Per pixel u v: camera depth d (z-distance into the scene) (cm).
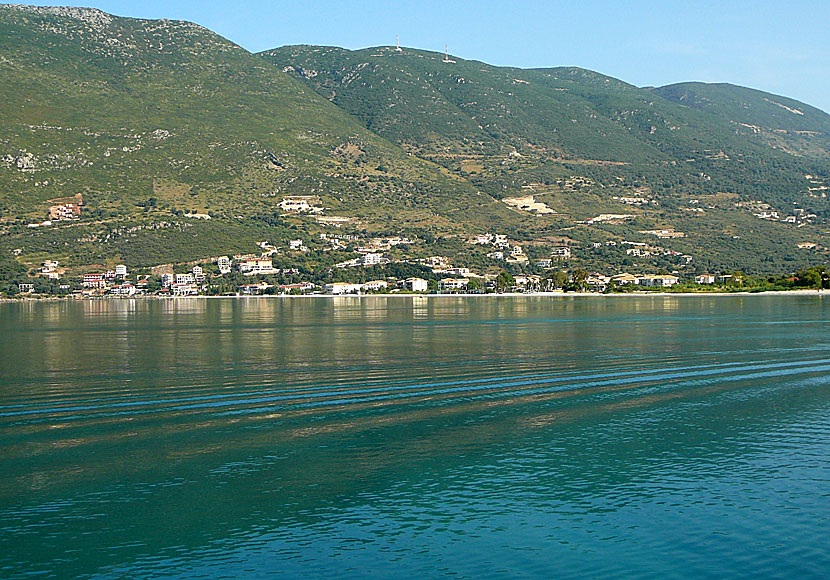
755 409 3856
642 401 4038
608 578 2095
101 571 2142
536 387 4441
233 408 3891
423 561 2192
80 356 6206
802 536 2325
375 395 4216
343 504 2580
